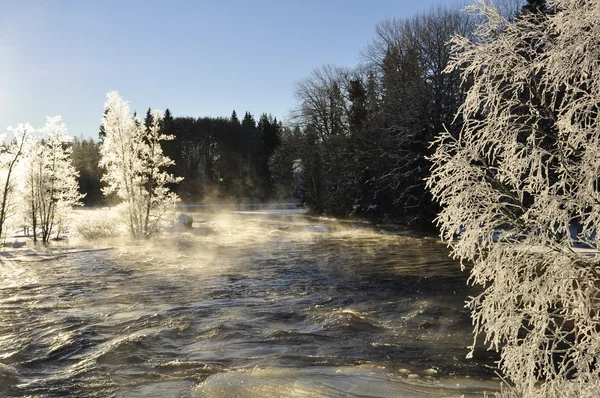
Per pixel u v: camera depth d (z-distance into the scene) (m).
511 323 3.52
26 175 24.98
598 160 3.04
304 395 5.99
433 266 15.94
